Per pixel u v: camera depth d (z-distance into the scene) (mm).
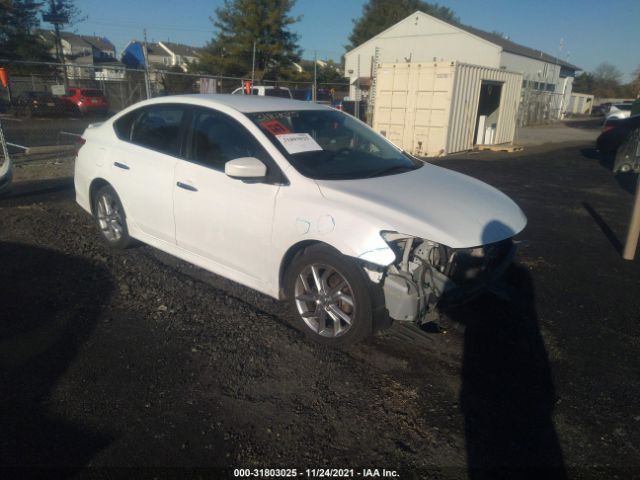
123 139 4973
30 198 7520
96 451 2510
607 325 4078
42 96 22781
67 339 3516
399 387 3115
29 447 2518
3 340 3479
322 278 3494
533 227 7012
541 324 4031
